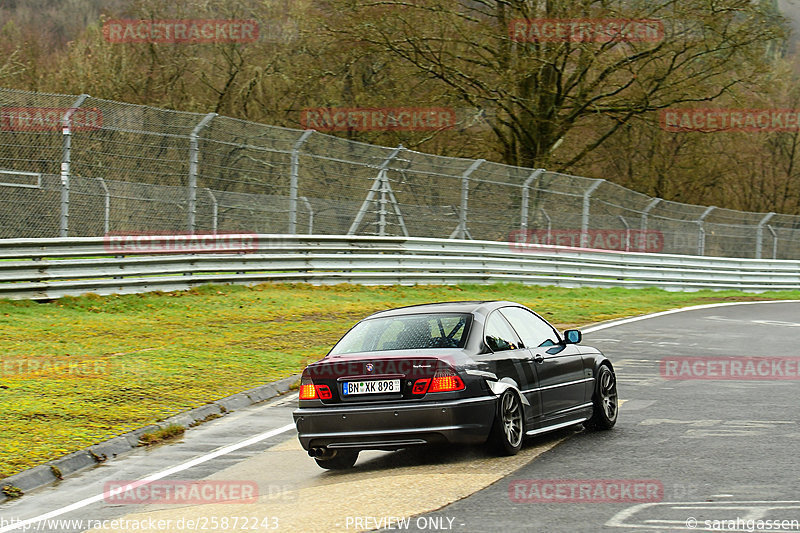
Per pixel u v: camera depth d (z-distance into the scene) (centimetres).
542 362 995
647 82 4000
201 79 4400
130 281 2191
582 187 3244
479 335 938
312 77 4047
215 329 1902
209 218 2355
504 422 912
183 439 1111
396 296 2583
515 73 3797
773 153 5728
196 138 2328
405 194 2822
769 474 816
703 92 3928
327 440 899
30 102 2047
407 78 3981
